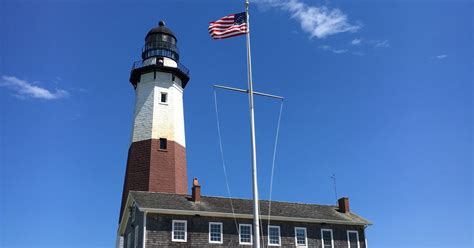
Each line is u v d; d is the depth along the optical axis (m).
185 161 48.09
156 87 48.75
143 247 31.62
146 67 49.09
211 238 33.78
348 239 37.91
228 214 34.44
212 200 36.56
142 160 45.62
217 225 34.28
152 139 46.28
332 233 37.56
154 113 47.56
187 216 33.66
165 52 50.94
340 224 38.06
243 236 34.72
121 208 45.84
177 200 35.22
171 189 44.81
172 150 46.59
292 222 36.62
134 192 35.56
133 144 46.94
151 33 51.88
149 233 32.12
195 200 35.69
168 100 48.75
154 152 45.69
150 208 32.41
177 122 48.47
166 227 32.78
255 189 21.91
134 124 47.97
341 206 40.91
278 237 35.72
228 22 24.84
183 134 49.19
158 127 47.00
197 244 33.19
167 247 32.31
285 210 37.78
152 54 50.75
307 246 36.34
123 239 41.62
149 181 44.25
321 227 37.44
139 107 48.44
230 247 34.03
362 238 38.44
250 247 34.59
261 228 35.47
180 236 32.94
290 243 35.91
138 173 45.19
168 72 49.84
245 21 24.80
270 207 37.69
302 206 39.75
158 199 34.78
